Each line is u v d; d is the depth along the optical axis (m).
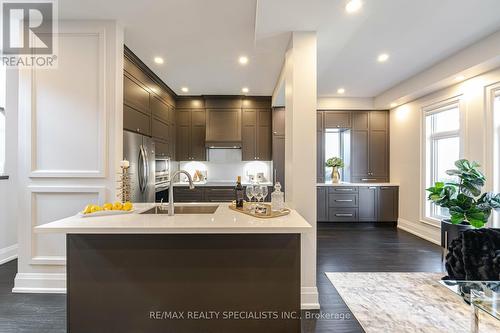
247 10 2.56
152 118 4.25
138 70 3.70
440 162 4.51
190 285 1.89
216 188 5.39
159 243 1.89
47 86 2.75
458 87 3.78
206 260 1.90
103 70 2.74
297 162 2.59
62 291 2.66
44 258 2.70
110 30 2.74
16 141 3.60
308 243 2.52
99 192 2.73
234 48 3.35
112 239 1.89
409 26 2.65
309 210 2.57
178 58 3.64
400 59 3.57
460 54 3.30
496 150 3.25
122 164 2.62
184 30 2.93
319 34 2.74
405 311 2.32
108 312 1.88
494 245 2.15
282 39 2.79
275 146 5.59
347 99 5.78
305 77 2.60
